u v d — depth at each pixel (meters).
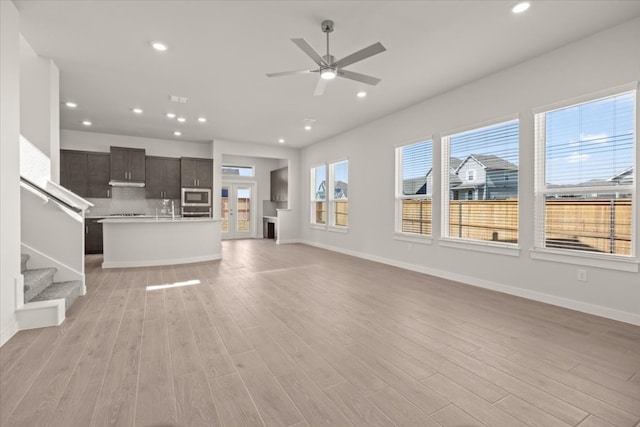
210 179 7.63
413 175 5.12
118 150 6.78
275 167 10.27
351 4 2.52
